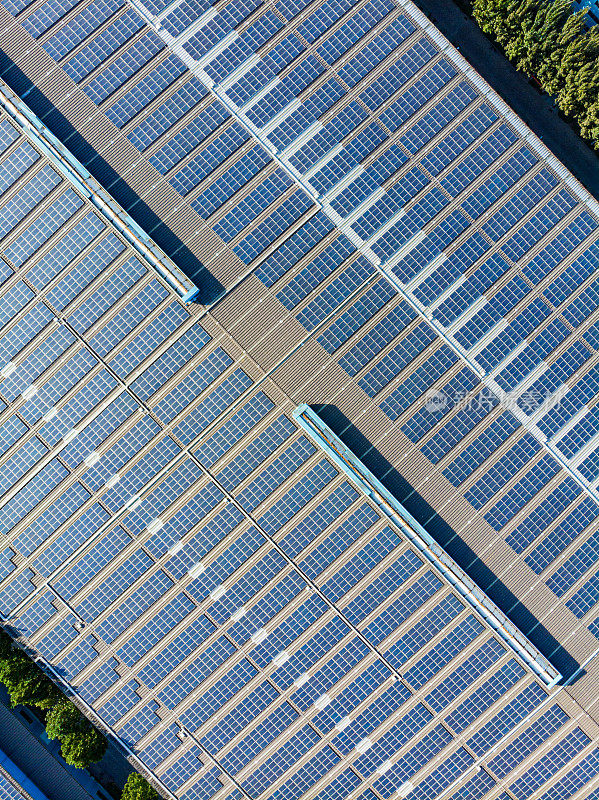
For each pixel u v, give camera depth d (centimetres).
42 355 5650
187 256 5594
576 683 5647
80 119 5612
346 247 5672
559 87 6669
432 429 5659
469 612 5619
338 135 5731
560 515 5706
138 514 5631
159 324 5597
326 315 5641
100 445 5631
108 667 5712
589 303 5816
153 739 5722
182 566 5650
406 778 5725
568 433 5728
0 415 5666
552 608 5672
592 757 5669
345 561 5609
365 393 5641
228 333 5594
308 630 5656
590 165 6981
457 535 5656
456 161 5794
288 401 5597
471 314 5734
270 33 5738
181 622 5678
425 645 5656
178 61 5662
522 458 5703
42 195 5600
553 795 5697
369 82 5784
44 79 5612
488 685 5669
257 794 5725
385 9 5822
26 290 5647
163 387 5609
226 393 5600
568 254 5822
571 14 6656
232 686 5700
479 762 5719
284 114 5691
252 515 5606
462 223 5772
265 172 5659
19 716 6594
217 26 5706
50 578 5672
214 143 5647
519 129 5844
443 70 5834
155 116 5634
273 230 5641
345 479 5581
